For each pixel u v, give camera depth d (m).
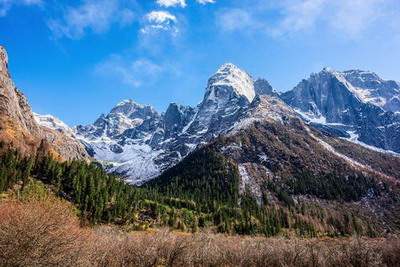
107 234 29.91
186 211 155.88
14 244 15.66
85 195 124.38
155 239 31.03
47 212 16.80
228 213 161.25
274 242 44.62
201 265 32.97
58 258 16.81
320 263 34.72
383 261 36.38
